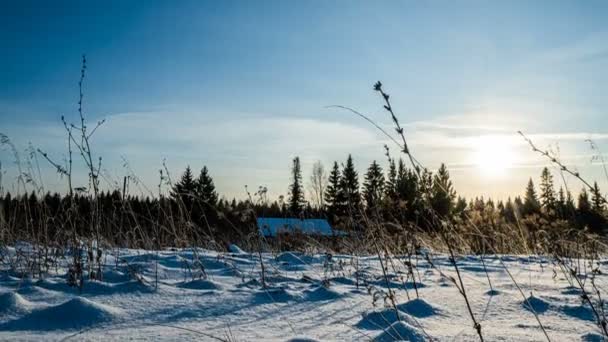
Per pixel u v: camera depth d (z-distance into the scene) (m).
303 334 2.54
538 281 4.44
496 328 2.68
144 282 3.76
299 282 4.32
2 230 5.35
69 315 2.71
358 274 4.66
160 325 2.70
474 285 4.25
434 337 2.45
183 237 5.69
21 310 2.80
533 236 7.05
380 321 2.81
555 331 2.59
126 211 5.79
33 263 4.21
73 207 4.55
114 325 2.67
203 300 3.34
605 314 2.94
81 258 4.34
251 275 4.57
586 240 6.08
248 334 2.53
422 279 4.64
